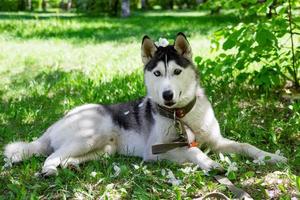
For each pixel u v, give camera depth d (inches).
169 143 68.9
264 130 80.4
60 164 67.9
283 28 93.9
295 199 56.1
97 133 71.7
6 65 147.9
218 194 57.6
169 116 69.8
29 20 286.2
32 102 105.1
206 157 66.8
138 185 61.9
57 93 112.9
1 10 522.0
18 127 89.4
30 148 72.9
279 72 96.7
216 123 72.8
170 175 63.1
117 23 301.0
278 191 59.3
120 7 425.7
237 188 59.2
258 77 96.8
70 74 129.0
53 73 133.6
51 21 273.7
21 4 538.0
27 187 63.4
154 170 67.5
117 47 179.2
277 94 99.7
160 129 70.5
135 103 76.3
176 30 233.1
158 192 60.8
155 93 69.4
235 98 97.3
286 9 96.7
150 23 294.5
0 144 81.0
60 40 203.8
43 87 116.8
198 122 70.6
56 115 95.3
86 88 112.6
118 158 72.2
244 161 69.0
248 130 80.1
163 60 68.2
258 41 87.3
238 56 96.9
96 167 68.0
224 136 79.2
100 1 441.7
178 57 68.8
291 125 80.1
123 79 116.7
